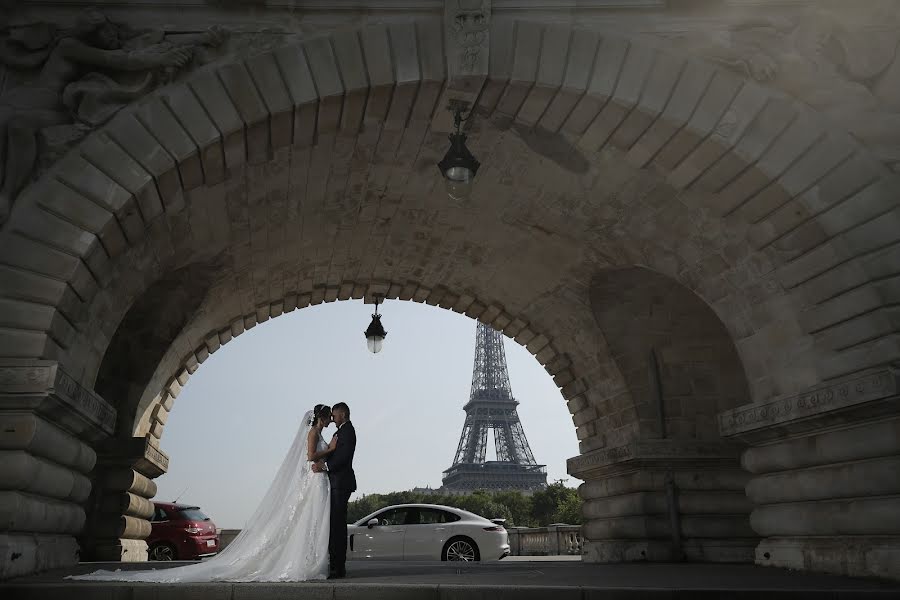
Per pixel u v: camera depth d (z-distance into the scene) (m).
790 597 7.84
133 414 15.59
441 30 10.63
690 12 10.84
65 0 10.36
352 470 10.44
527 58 10.59
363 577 10.12
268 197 12.96
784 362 11.46
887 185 10.13
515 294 17.75
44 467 9.10
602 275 15.37
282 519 9.88
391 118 11.39
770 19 10.81
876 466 9.67
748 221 11.27
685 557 15.77
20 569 8.84
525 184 13.38
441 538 19.41
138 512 16.66
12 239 9.24
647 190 12.22
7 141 9.52
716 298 12.77
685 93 10.59
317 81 10.36
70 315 9.66
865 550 9.77
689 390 16.48
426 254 16.81
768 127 10.52
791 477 11.15
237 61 10.22
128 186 9.70
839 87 10.66
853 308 10.13
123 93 9.88
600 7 10.77
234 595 7.98
